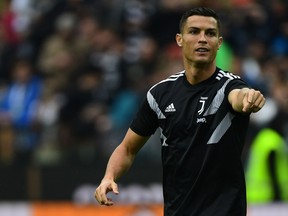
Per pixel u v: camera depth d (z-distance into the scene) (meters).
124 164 20.27
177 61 39.47
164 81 19.59
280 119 36.53
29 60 43.38
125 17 43.78
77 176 35.66
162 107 19.34
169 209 19.38
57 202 35.56
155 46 42.16
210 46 18.89
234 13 41.25
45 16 45.03
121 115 39.38
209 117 18.83
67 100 40.00
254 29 41.22
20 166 35.88
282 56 41.28
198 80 19.09
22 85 41.38
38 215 35.59
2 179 35.88
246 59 39.69
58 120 39.56
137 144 20.23
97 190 19.80
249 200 35.06
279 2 42.78
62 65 41.91
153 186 35.41
